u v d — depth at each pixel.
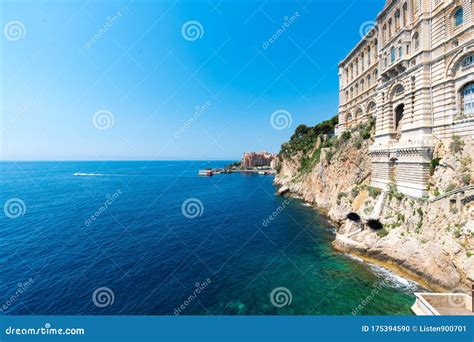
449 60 28.52
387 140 38.72
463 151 26.17
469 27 25.88
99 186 101.38
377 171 40.91
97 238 41.03
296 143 102.75
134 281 27.81
